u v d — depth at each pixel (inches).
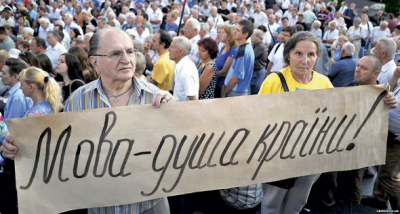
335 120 114.0
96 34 93.6
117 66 92.2
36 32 530.0
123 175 96.7
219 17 519.2
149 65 277.0
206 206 160.7
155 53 290.2
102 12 631.2
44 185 92.0
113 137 95.0
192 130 100.5
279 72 122.3
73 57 185.8
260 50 286.5
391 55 194.9
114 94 97.6
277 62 284.5
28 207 90.9
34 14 625.9
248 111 105.4
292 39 118.5
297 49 116.4
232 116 103.9
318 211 158.2
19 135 89.0
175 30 470.9
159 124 97.7
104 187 95.8
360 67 147.7
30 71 135.4
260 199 153.7
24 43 323.3
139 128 96.4
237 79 231.3
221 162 104.4
